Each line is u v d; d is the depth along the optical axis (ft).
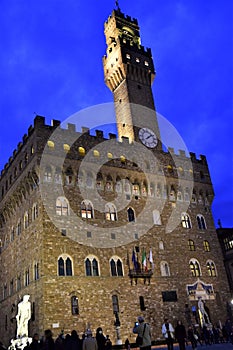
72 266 182.80
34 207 196.54
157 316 195.83
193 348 135.13
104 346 82.53
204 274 226.17
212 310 217.36
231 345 150.61
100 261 192.13
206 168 265.54
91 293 181.78
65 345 68.08
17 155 225.35
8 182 236.02
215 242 243.19
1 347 163.43
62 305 171.42
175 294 207.82
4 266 228.22
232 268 258.37
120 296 189.67
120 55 267.18
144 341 70.90
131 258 203.31
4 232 239.30
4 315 214.48
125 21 299.79
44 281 171.63
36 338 75.61
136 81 269.03
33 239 190.60
